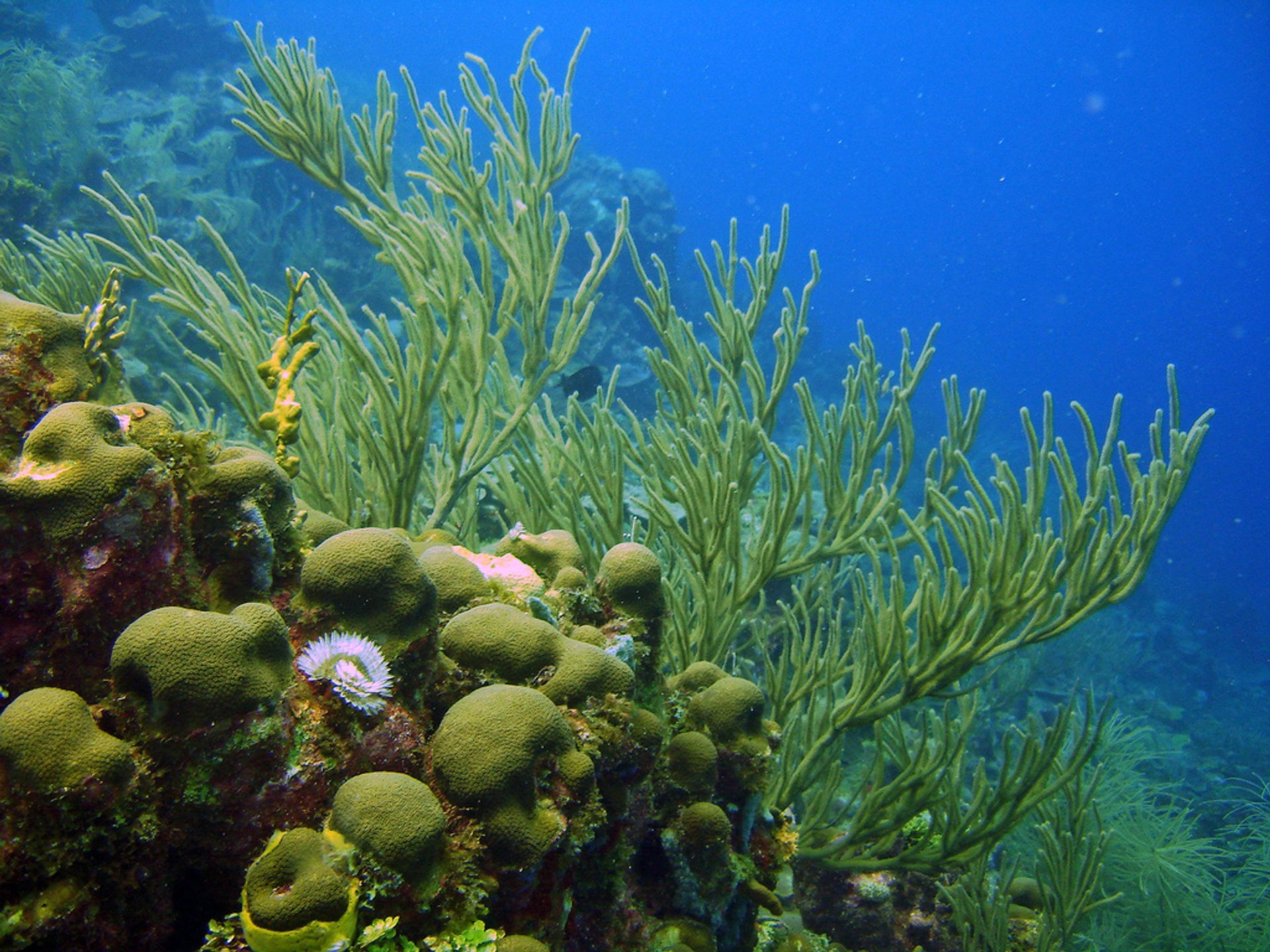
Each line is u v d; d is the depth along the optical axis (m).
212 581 1.78
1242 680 19.64
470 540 5.01
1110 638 16.42
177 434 1.75
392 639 1.93
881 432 4.64
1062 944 4.59
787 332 4.59
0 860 1.27
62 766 1.30
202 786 1.47
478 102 4.26
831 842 4.55
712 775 2.69
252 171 15.05
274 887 1.46
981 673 9.86
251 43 4.24
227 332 3.85
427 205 4.57
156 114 15.28
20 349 1.71
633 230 18.59
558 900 1.91
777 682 4.61
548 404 4.98
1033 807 4.25
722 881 2.63
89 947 1.31
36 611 1.48
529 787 1.82
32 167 12.16
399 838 1.56
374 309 14.84
